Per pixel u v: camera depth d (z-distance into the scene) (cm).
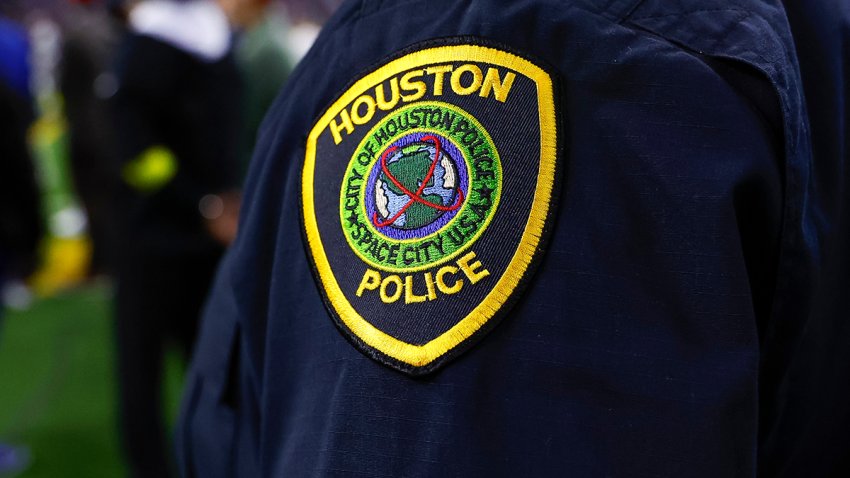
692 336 43
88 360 356
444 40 48
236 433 59
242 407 59
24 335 394
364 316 46
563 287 43
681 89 45
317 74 54
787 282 48
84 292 473
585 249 44
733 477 42
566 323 43
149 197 190
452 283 44
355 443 45
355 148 48
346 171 48
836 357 55
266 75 252
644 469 42
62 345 377
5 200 231
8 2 470
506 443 43
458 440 43
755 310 49
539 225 44
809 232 49
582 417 43
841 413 57
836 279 53
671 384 42
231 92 195
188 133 190
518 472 43
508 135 45
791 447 55
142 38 187
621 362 43
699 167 44
